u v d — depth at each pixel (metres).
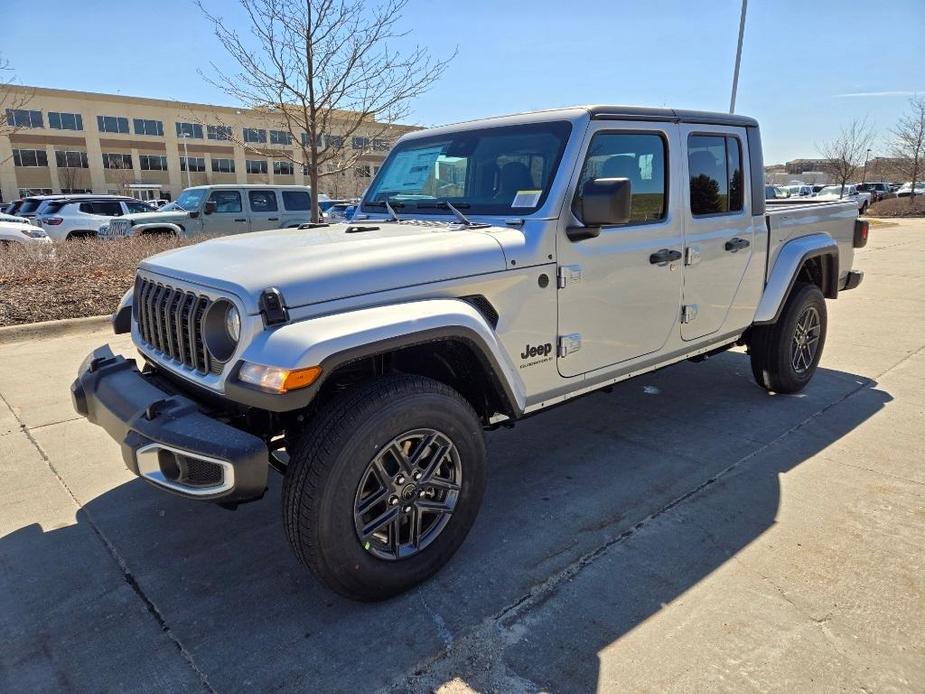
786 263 4.62
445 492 2.80
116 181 67.00
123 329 3.64
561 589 2.75
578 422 4.67
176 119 69.19
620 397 5.17
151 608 2.67
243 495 2.34
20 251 10.20
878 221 28.97
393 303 2.58
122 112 66.31
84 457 4.07
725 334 4.32
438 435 2.68
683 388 5.38
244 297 2.39
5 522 3.33
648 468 3.90
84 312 7.72
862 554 2.96
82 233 17.02
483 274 2.85
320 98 10.27
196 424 2.43
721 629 2.48
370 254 2.64
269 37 11.94
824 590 2.71
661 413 4.80
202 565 2.97
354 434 2.40
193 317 2.63
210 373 2.60
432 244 2.80
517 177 3.32
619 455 4.09
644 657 2.35
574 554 3.01
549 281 3.11
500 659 2.36
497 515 3.38
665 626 2.51
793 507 3.39
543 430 4.54
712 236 3.99
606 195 2.86
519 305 3.01
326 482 2.38
